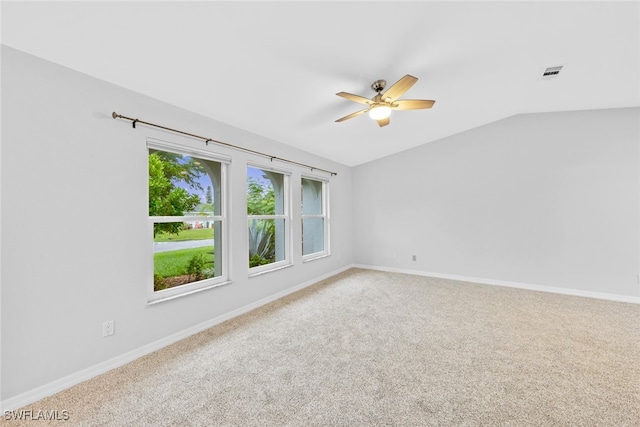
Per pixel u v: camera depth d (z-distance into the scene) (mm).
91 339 1850
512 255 4070
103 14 1424
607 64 2480
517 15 1831
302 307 3199
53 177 1695
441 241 4664
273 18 1612
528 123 3936
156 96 2236
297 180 4051
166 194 2512
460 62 2371
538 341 2301
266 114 2846
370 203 5406
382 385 1721
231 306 2900
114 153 1995
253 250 3514
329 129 3537
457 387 1693
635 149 3359
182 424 1418
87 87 1862
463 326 2623
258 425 1405
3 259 1509
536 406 1515
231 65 2002
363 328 2596
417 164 4867
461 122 4035
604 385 1695
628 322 2697
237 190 3021
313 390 1680
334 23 1718
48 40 1542
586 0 1708
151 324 2199
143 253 2166
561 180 3740
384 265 5258
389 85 2551
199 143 2621
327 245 4859
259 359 2051
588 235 3588
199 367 1949
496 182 4180
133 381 1790
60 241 1718
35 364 1609
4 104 1527
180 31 1613
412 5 1655
